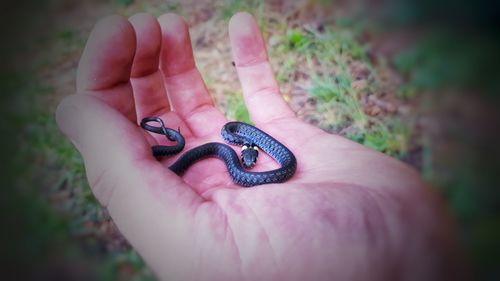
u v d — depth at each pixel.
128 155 0.14
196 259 0.13
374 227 0.13
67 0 0.42
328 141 0.18
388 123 0.29
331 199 0.13
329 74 0.32
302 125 0.20
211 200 0.14
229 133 0.21
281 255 0.12
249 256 0.12
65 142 0.30
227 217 0.13
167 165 0.19
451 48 0.33
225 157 0.19
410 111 0.29
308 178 0.16
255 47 0.21
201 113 0.21
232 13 0.37
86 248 0.25
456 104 0.30
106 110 0.14
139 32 0.19
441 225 0.14
